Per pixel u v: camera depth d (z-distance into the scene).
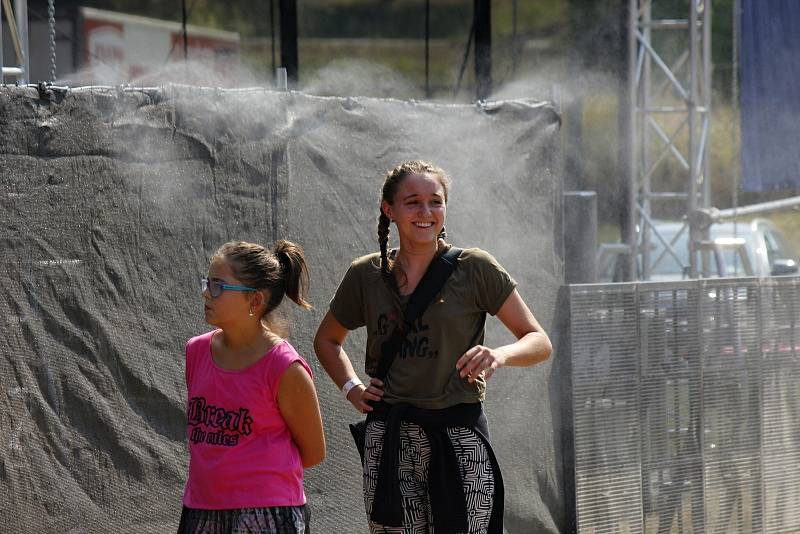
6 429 15.40
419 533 13.79
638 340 22.98
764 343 24.86
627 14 32.66
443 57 36.38
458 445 13.61
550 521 21.89
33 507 15.59
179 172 17.27
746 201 43.91
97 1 32.28
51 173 15.88
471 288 13.70
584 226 26.38
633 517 22.94
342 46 35.59
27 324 15.59
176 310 17.12
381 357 13.90
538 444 21.80
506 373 21.31
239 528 12.33
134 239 16.73
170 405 17.03
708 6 34.06
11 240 15.47
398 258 14.15
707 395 23.97
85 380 16.16
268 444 12.59
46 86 15.87
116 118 16.59
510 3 35.91
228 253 12.68
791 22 32.28
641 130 35.16
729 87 44.75
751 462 24.69
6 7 21.47
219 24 33.81
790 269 40.66
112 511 16.39
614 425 22.66
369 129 19.77
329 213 19.12
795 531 25.47
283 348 12.67
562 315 22.19
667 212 39.94
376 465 13.90
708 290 23.94
